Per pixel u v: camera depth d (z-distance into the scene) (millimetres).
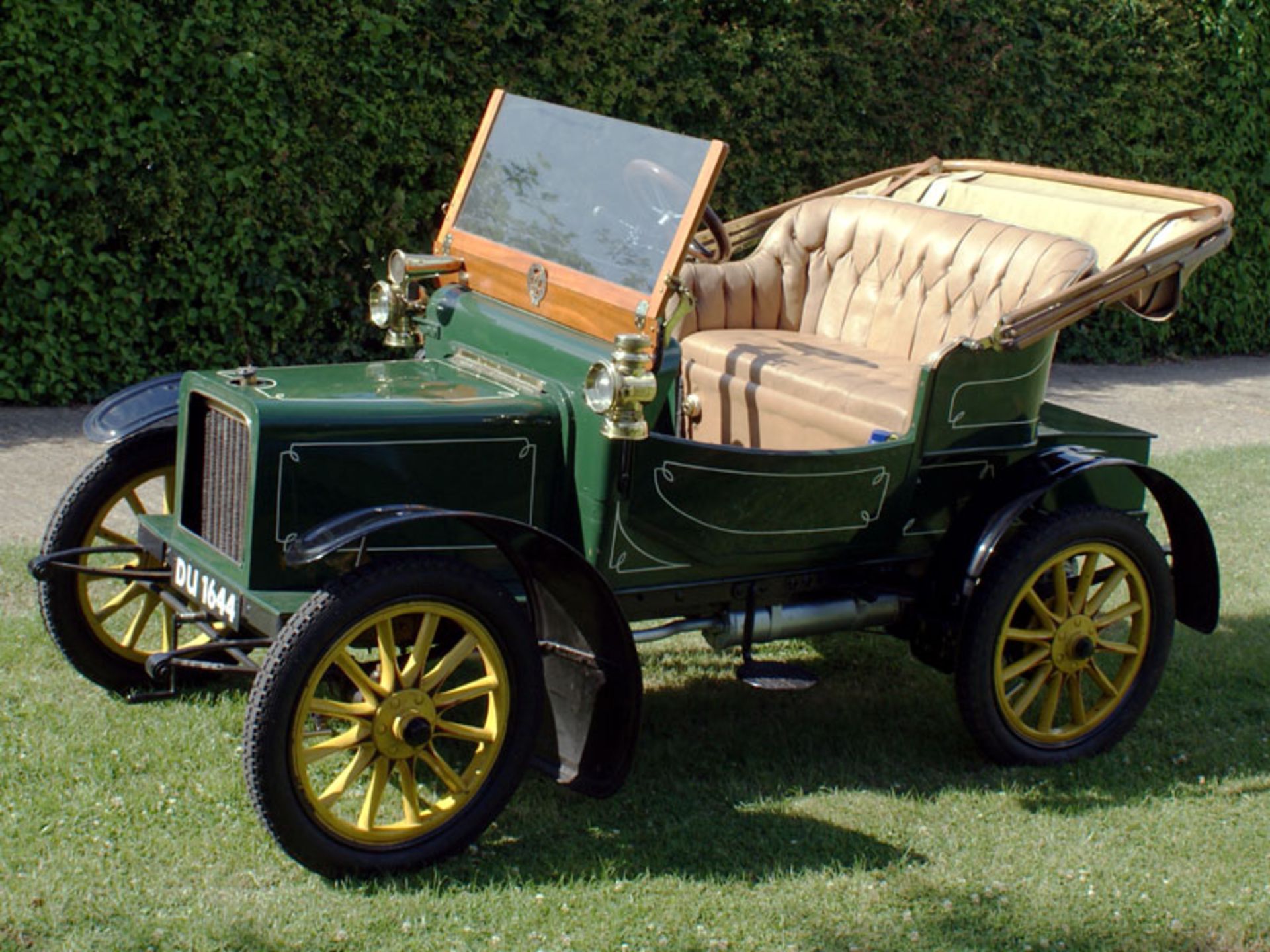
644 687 4863
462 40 8031
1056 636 4406
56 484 6414
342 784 3482
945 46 9727
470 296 4422
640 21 8477
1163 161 10703
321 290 8031
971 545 4281
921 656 4426
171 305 7746
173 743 4129
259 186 7625
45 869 3453
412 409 3723
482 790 3645
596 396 3594
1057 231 5109
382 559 3461
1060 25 10156
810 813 3988
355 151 7898
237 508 3748
